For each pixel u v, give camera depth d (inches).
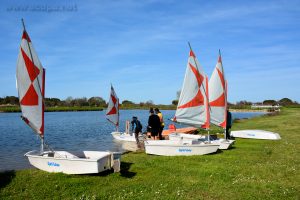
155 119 848.9
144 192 407.5
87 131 1565.0
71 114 3919.8
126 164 576.7
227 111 890.1
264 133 941.2
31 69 547.2
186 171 513.7
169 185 435.5
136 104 6176.2
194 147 673.6
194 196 386.9
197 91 752.3
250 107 5265.8
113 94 1235.2
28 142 1139.3
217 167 538.3
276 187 415.8
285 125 1398.9
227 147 737.6
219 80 816.3
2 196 402.6
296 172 493.7
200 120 752.3
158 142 714.2
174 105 5925.2
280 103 6131.9
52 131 1568.7
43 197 398.0
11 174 506.0
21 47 536.7
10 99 5378.9
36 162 535.5
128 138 1093.8
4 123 2190.0
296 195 385.7
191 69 753.0
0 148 980.6
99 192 411.5
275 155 651.5
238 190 406.9
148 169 533.0
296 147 756.6
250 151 716.0
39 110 560.7
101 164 496.7
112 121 1233.4
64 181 462.3
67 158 504.4
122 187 431.2
